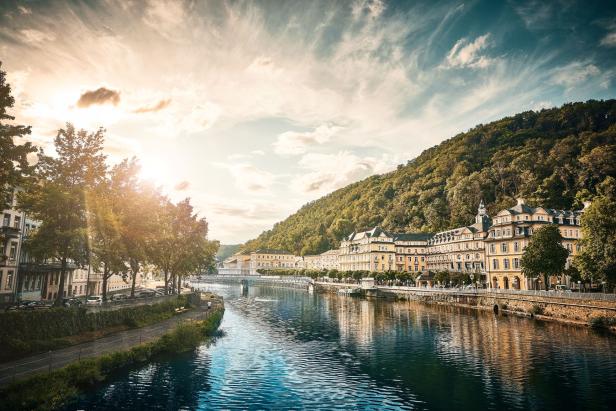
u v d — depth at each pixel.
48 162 51.03
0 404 28.16
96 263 56.16
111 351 43.97
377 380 41.78
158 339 51.62
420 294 119.56
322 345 58.34
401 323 77.75
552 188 169.75
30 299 67.88
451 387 39.41
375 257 178.62
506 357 49.75
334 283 173.12
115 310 57.41
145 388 37.75
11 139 35.19
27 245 49.31
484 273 130.50
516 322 74.44
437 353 52.84
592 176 164.25
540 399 35.88
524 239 106.69
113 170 62.69
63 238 48.66
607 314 64.12
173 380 40.41
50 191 47.72
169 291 110.88
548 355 49.81
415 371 44.84
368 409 34.09
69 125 52.69
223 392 37.62
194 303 98.06
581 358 48.00
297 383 40.66
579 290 89.62
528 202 163.75
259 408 34.03
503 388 38.84
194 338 56.16
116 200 61.38
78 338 48.19
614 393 36.81
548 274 85.31
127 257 63.44
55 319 45.53
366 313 93.94
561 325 69.50
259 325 77.06
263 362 48.44
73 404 33.06
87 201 51.59
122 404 33.66
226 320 83.69
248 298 141.50
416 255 180.75
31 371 34.97
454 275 123.06
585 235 73.75
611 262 67.19
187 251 94.12
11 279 62.00
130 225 62.06
